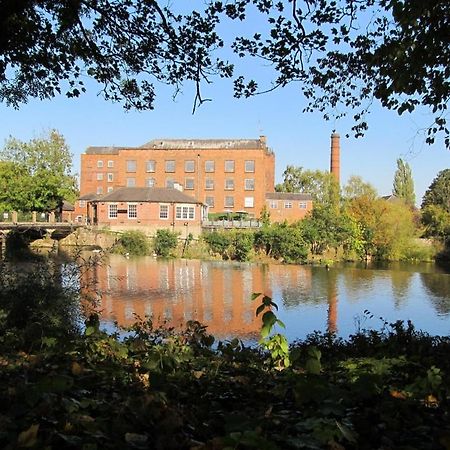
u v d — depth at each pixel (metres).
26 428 2.71
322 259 52.78
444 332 18.86
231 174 70.31
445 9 6.04
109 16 9.10
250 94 9.48
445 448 2.81
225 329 18.84
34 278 11.50
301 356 7.03
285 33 8.28
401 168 96.69
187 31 9.02
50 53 9.68
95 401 3.33
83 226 51.44
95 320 6.34
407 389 4.05
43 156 59.41
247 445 2.29
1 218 51.59
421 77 6.81
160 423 2.95
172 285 30.94
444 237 59.50
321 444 2.55
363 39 8.57
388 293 29.78
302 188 91.62
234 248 51.69
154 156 71.94
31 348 5.69
